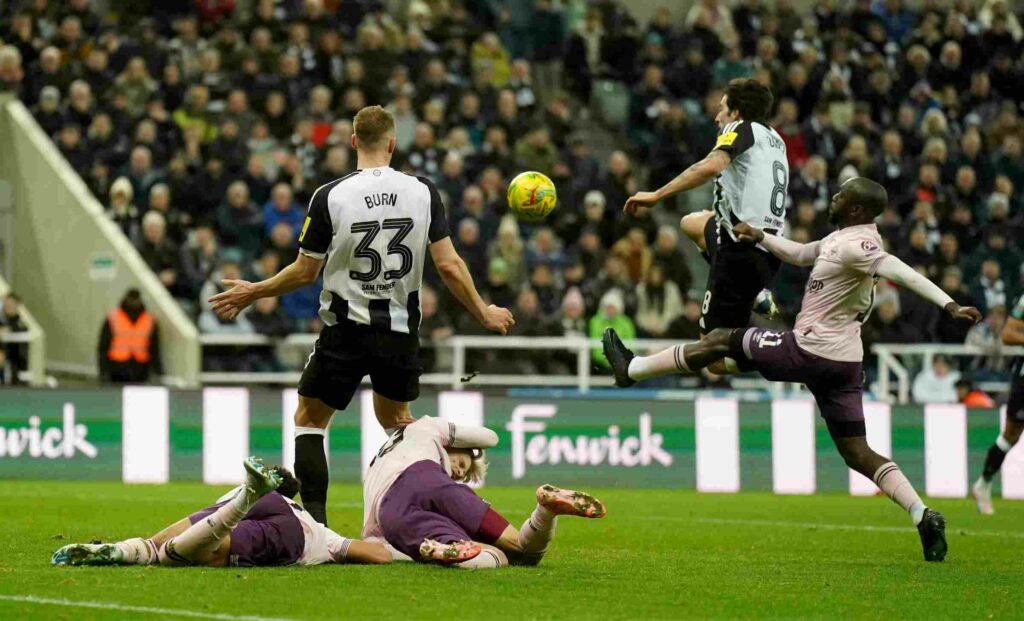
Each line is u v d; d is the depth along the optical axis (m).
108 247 41.00
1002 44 57.09
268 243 41.66
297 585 15.65
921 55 55.25
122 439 36.66
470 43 51.53
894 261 19.30
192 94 44.84
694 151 49.72
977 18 60.53
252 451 36.94
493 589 15.81
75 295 42.22
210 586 15.45
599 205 45.25
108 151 43.09
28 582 15.62
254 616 13.77
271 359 40.53
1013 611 15.40
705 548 22.25
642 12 57.97
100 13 50.53
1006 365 42.97
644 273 44.22
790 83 51.97
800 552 21.83
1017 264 48.00
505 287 41.38
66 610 14.02
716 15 55.12
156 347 38.94
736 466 38.69
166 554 16.86
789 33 55.50
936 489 38.78
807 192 47.38
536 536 17.50
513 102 47.94
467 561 17.16
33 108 44.88
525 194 20.25
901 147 52.12
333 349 19.23
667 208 50.38
